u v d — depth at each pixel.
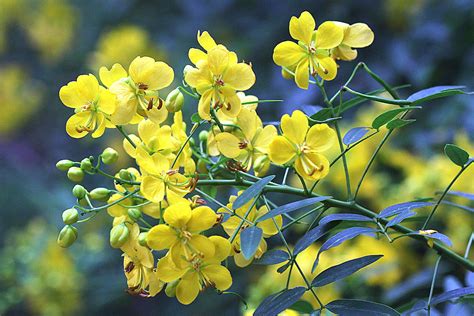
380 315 0.74
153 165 0.76
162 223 0.76
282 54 0.79
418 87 1.25
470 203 1.04
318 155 0.76
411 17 1.31
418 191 1.07
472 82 1.18
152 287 0.76
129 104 0.77
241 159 0.78
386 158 1.18
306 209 1.15
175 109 0.77
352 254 1.04
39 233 1.54
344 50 0.80
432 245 0.78
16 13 2.38
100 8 2.01
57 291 1.46
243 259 0.77
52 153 2.07
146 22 1.81
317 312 0.76
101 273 1.63
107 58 1.73
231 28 1.54
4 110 2.16
